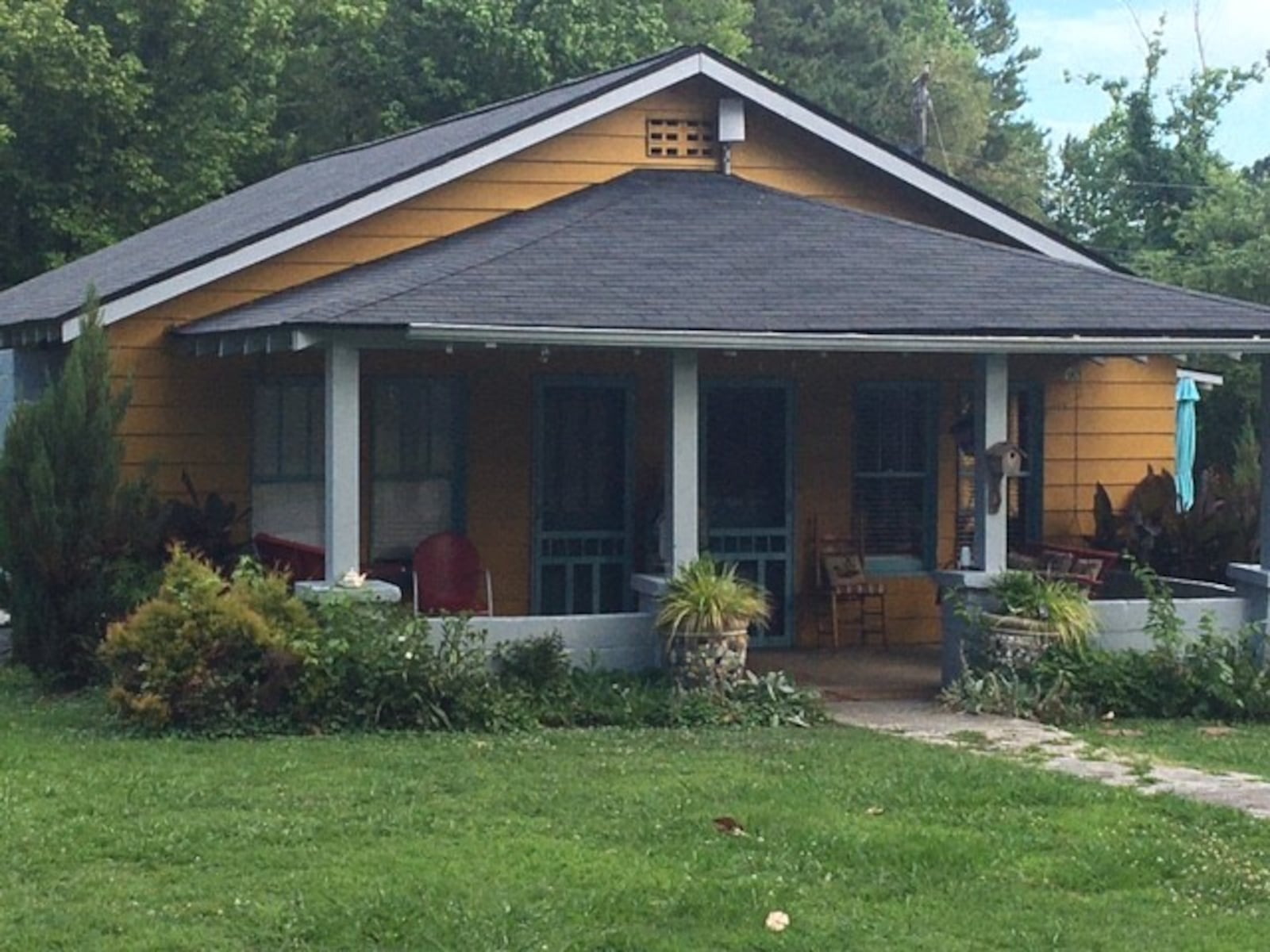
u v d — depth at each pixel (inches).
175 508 570.3
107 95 1079.0
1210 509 671.8
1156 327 528.7
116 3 1122.7
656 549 640.4
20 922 293.3
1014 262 582.6
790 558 662.5
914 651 657.0
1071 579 580.1
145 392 594.9
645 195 617.3
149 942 284.0
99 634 534.0
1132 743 478.3
